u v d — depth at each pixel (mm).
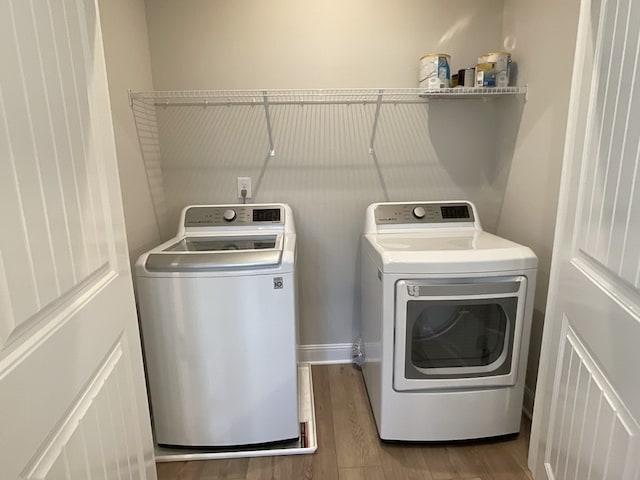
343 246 2283
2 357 572
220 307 1552
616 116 907
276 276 1543
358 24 2041
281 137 2141
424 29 2061
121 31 1696
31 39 672
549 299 1304
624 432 850
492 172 2215
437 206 2068
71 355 756
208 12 1995
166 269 1515
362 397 2076
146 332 1568
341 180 2205
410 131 2164
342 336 2406
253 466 1645
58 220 735
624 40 876
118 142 1639
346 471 1606
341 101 2109
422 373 1607
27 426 614
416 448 1719
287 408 1677
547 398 1309
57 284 721
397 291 1526
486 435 1696
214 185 2178
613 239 909
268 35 2033
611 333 910
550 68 1660
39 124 686
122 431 995
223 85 2068
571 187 1146
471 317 1653
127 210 1708
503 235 2113
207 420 1661
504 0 2035
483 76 1873
